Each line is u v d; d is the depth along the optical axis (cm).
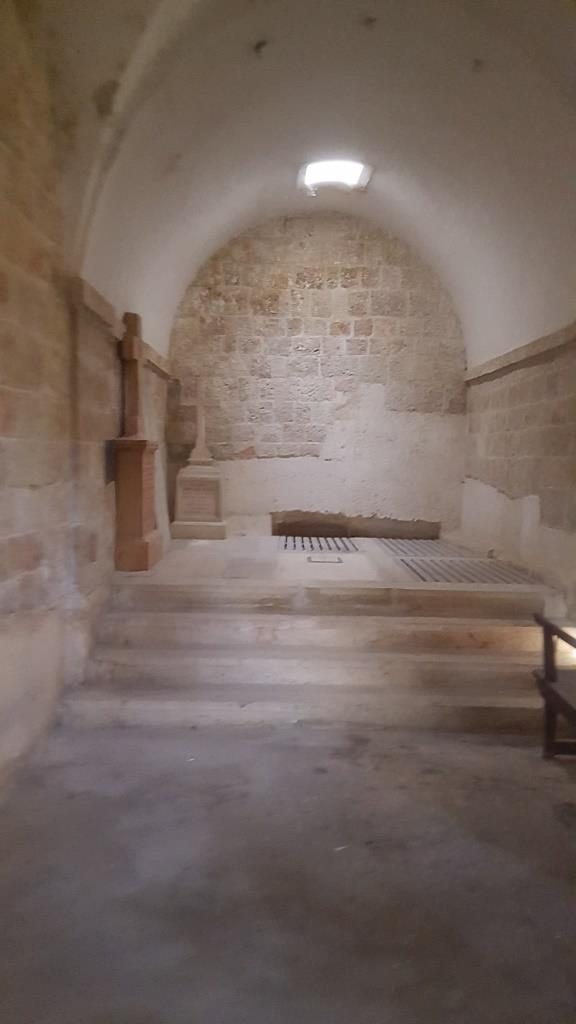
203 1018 197
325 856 278
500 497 627
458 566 577
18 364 336
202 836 290
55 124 379
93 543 444
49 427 380
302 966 218
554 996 207
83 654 421
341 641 457
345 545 686
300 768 353
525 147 457
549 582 504
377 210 689
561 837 295
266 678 430
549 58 388
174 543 672
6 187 318
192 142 484
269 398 741
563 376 490
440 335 740
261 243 727
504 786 339
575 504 468
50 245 379
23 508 347
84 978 212
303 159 587
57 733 387
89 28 349
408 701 404
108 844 283
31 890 253
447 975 215
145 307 594
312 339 737
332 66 456
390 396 745
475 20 394
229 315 731
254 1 386
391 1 392
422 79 459
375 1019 198
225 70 433
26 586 353
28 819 301
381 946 228
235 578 504
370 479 750
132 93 386
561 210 461
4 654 324
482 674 427
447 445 749
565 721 403
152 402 617
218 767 352
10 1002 202
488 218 554
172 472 735
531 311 543
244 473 747
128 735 386
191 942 228
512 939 232
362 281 734
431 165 551
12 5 319
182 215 567
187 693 413
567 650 452
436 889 258
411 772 351
